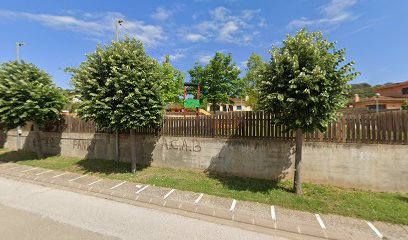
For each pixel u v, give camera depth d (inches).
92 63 283.7
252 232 154.1
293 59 182.5
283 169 257.3
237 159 280.2
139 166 339.9
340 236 146.5
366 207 183.8
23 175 304.8
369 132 221.5
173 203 200.7
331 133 235.5
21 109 358.9
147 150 344.8
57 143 450.3
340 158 231.3
